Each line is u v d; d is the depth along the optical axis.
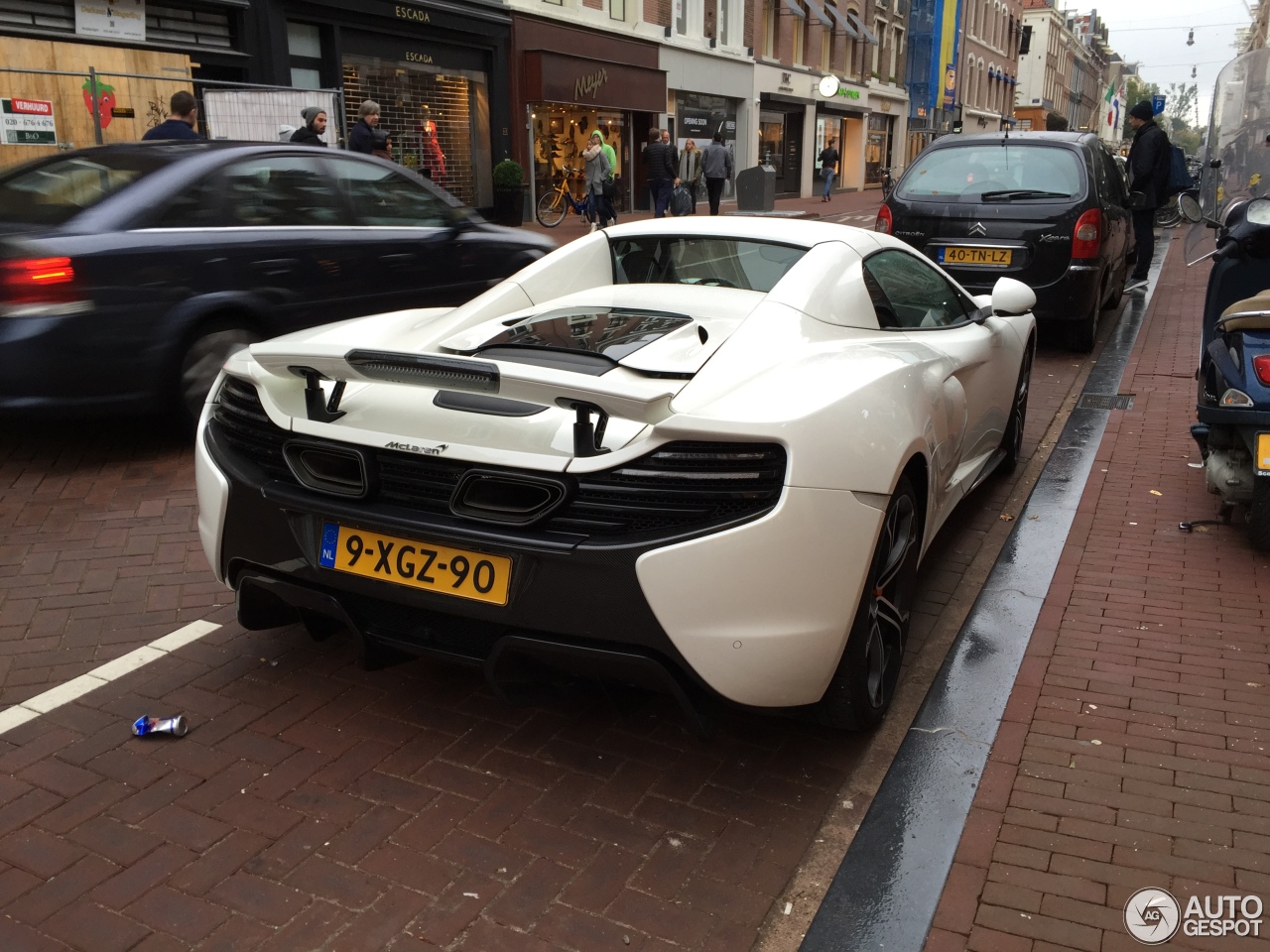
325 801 2.61
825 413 2.45
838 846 2.45
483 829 2.50
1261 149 6.84
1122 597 3.82
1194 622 3.60
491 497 2.47
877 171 44.19
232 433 2.97
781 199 34.25
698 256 3.64
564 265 3.72
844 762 2.80
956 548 4.35
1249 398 3.98
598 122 24.20
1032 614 3.72
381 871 2.35
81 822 2.51
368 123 11.42
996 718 3.02
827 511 2.38
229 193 5.54
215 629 3.57
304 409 2.78
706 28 28.28
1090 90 104.44
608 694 2.62
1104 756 2.80
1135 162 11.50
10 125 10.52
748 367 2.70
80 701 3.08
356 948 2.12
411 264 6.46
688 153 25.39
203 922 2.19
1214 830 2.48
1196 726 2.94
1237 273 5.18
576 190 23.38
